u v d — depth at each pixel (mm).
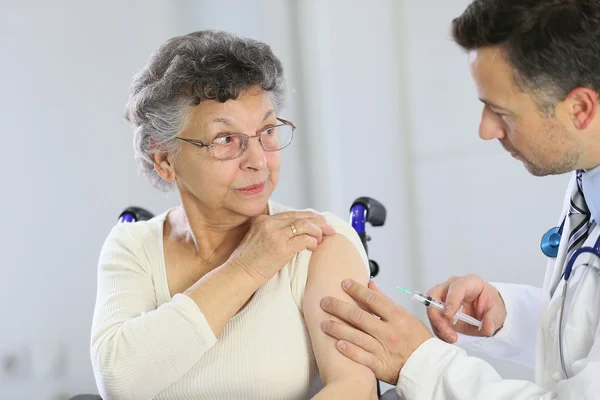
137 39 2734
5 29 2607
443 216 2844
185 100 1447
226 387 1451
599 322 1246
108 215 2762
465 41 1243
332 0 2887
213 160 1456
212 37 1493
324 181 2988
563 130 1199
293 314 1492
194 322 1385
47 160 2684
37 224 2697
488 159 2729
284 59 2932
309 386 1480
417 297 1527
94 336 1471
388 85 2863
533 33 1152
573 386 1167
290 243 1459
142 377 1392
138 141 1562
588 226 1390
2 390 2689
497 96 1218
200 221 1576
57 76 2662
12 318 2695
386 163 2912
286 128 1578
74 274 2744
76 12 2656
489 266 2785
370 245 2959
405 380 1346
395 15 2812
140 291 1564
